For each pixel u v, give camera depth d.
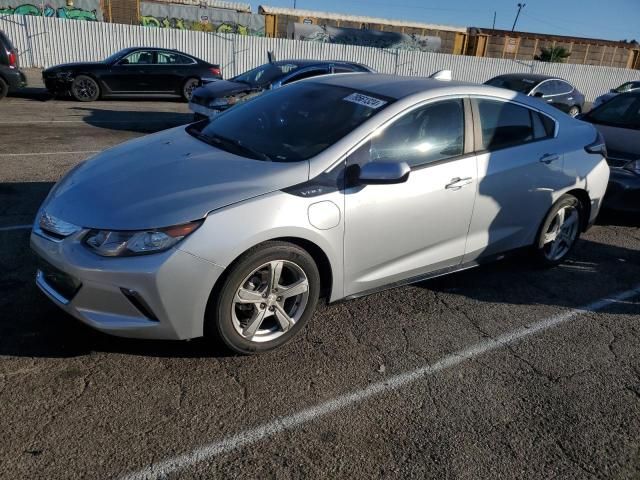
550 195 4.32
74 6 24.98
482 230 3.99
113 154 3.60
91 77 13.67
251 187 2.96
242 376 2.99
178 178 3.06
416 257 3.68
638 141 5.91
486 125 3.93
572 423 2.83
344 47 23.55
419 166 3.52
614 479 2.48
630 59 37.59
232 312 2.96
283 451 2.49
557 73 27.53
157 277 2.69
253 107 4.10
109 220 2.77
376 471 2.42
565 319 3.94
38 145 8.16
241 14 29.50
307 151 3.28
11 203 5.43
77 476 2.26
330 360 3.21
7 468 2.27
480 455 2.56
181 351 3.15
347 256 3.29
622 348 3.61
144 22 27.86
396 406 2.86
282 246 2.99
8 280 3.80
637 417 2.92
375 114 3.42
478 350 3.45
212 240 2.75
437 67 25.36
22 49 19.03
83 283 2.74
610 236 5.81
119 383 2.84
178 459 2.39
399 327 3.63
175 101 15.46
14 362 2.93
